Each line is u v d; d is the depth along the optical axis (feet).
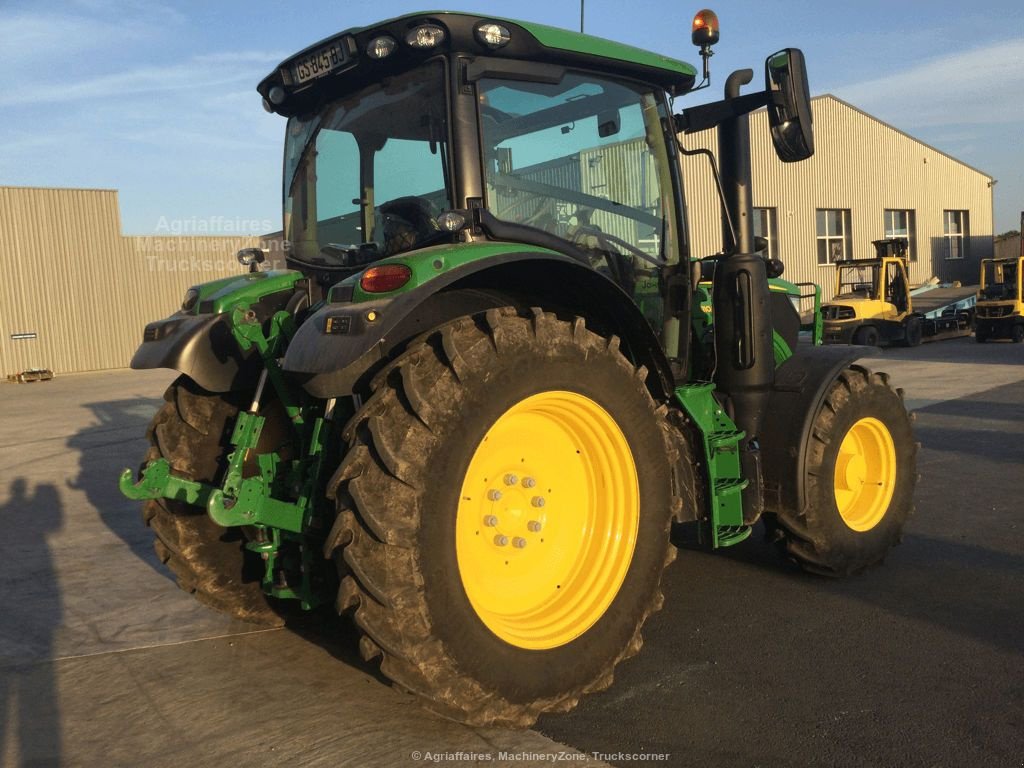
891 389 14.55
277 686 10.72
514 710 9.05
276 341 10.65
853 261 64.69
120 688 10.78
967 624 12.06
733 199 12.78
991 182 107.34
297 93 11.55
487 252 9.12
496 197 10.38
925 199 100.22
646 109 12.36
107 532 19.10
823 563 13.58
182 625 13.03
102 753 9.16
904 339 62.85
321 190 11.90
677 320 12.76
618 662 10.14
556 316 10.00
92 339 77.00
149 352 11.60
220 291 11.98
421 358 8.71
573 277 10.05
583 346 9.67
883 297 62.23
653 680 10.54
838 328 60.59
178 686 10.80
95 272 76.84
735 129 12.67
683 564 15.06
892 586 13.71
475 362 8.70
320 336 8.61
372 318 8.32
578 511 10.48
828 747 8.84
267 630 12.69
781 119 11.76
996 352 57.06
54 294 75.00
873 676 10.47
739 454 12.42
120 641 12.39
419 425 8.43
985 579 13.94
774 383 13.26
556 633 9.62
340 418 10.00
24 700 10.49
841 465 14.11
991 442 25.62
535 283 10.43
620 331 10.83
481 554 9.57
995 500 18.92
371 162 11.10
